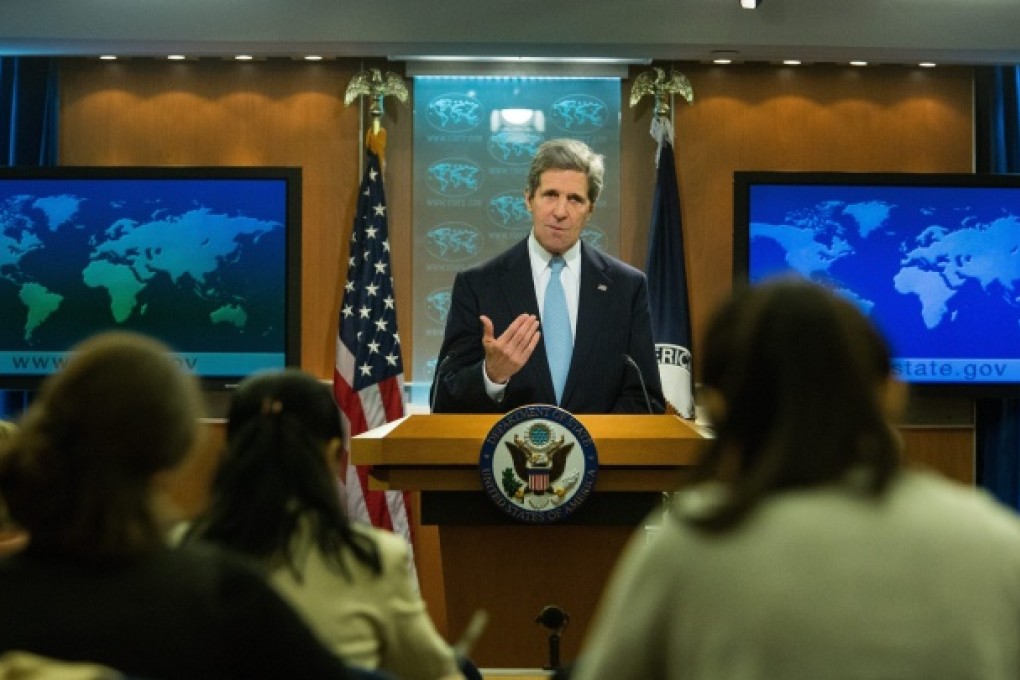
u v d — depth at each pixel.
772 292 1.51
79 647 1.44
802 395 1.45
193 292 7.11
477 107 7.28
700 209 7.30
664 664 1.43
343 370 7.00
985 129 7.38
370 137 7.11
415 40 6.95
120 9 6.93
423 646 2.15
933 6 6.95
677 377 7.07
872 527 1.37
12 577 1.49
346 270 7.23
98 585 1.48
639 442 3.25
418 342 7.25
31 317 7.11
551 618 3.12
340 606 2.08
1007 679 1.35
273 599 1.54
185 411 1.58
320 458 2.15
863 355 1.47
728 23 6.93
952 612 1.34
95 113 7.28
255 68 7.28
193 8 6.93
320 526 2.10
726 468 1.52
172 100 7.28
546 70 7.25
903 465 1.47
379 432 3.31
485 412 3.86
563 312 4.37
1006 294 7.11
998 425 7.38
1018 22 6.96
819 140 7.33
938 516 1.39
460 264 7.27
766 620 1.34
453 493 3.32
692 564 1.40
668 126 7.18
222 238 7.10
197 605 1.49
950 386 7.11
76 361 1.57
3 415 7.38
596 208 7.30
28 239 7.10
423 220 7.27
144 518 1.53
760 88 7.33
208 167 7.08
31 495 1.50
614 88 7.31
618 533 3.37
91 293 7.11
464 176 7.28
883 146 7.35
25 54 7.02
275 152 7.27
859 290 7.10
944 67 7.36
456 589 3.38
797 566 1.35
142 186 7.09
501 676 3.37
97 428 1.52
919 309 7.12
